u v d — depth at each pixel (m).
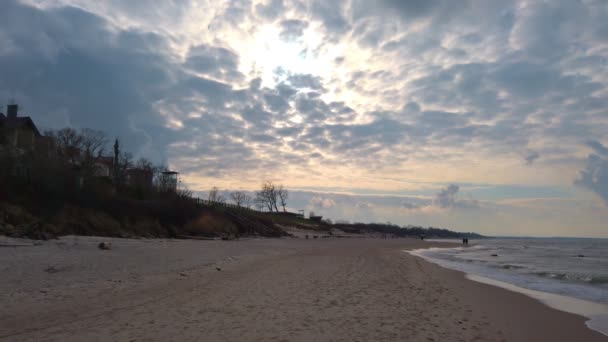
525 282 19.75
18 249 20.12
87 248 23.12
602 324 10.46
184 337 7.88
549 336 9.12
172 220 47.22
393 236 177.62
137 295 11.96
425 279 18.16
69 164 42.88
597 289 17.50
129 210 42.03
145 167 63.00
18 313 9.57
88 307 10.30
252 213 87.44
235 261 23.14
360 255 32.50
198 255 25.12
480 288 16.38
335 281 15.98
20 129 42.91
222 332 8.26
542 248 84.56
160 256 22.84
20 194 32.19
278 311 10.20
